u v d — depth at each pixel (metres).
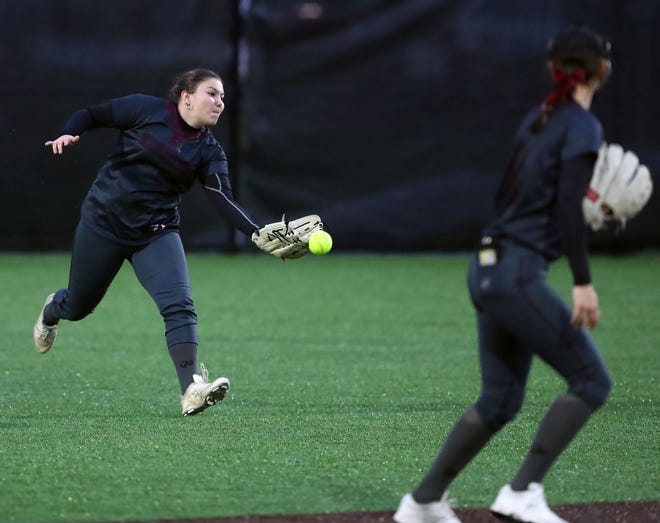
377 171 50.38
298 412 22.25
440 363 28.11
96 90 49.31
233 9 49.59
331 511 15.70
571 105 14.25
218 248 51.47
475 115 49.91
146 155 19.89
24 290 40.31
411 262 49.31
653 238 51.09
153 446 19.23
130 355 28.72
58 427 20.66
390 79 49.91
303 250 20.12
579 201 13.68
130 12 49.19
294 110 50.03
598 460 18.66
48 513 15.44
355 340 31.44
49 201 50.06
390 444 19.62
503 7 49.50
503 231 14.38
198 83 19.81
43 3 49.00
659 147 50.03
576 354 14.21
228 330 32.91
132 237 20.33
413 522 14.88
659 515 15.71
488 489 17.00
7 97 49.41
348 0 49.56
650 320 35.00
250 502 16.08
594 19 49.47
